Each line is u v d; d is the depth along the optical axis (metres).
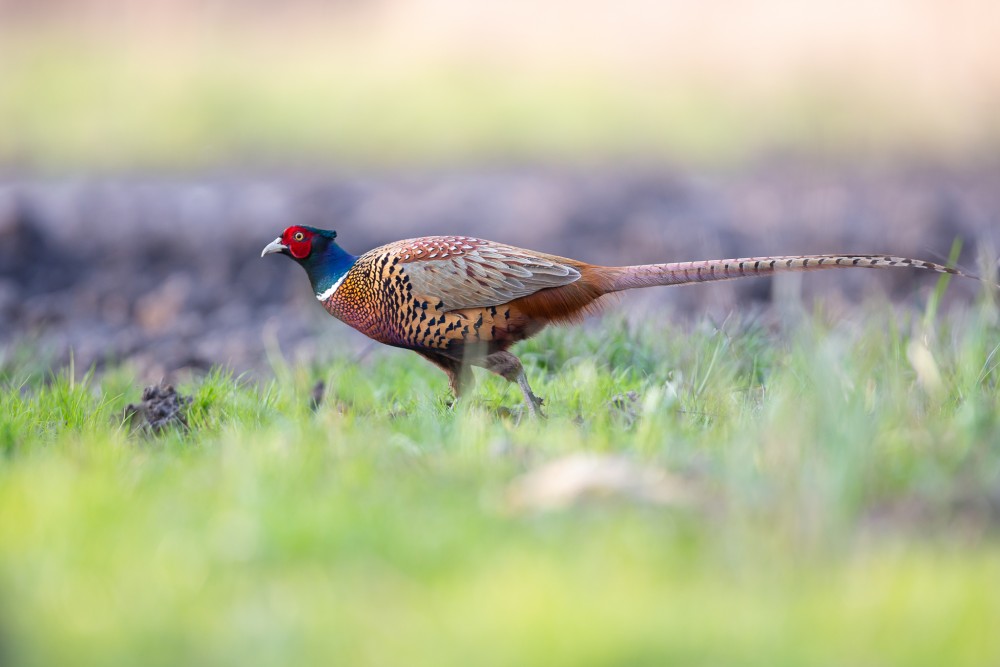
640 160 29.30
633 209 22.59
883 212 21.25
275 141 31.41
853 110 33.09
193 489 6.92
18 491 6.78
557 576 5.62
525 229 21.28
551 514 6.34
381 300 9.88
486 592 5.51
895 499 6.59
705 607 5.40
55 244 20.53
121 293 18.14
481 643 5.14
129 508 6.57
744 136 31.38
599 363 10.91
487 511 6.50
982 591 5.42
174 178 26.84
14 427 8.80
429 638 5.21
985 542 6.09
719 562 5.77
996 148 29.48
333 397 9.85
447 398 9.98
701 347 10.23
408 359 11.91
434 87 36.19
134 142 30.97
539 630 5.16
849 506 6.13
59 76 36.81
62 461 7.56
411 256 9.78
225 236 20.86
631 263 18.83
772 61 36.88
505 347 9.99
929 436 7.29
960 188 24.53
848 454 6.30
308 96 35.50
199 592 5.61
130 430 9.22
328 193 24.17
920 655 4.99
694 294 16.05
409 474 7.11
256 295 17.83
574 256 19.39
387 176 27.22
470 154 30.34
